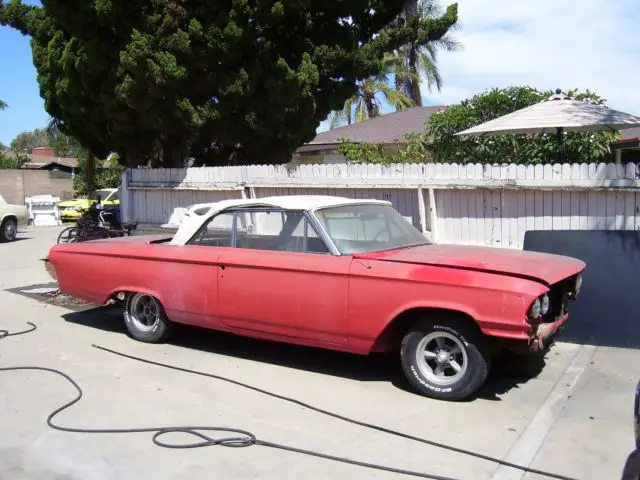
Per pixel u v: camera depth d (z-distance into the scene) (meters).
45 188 30.98
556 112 8.53
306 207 5.63
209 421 4.66
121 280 6.75
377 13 11.09
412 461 3.97
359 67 10.77
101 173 29.91
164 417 4.75
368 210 6.06
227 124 10.36
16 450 4.20
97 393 5.27
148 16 9.15
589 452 4.07
